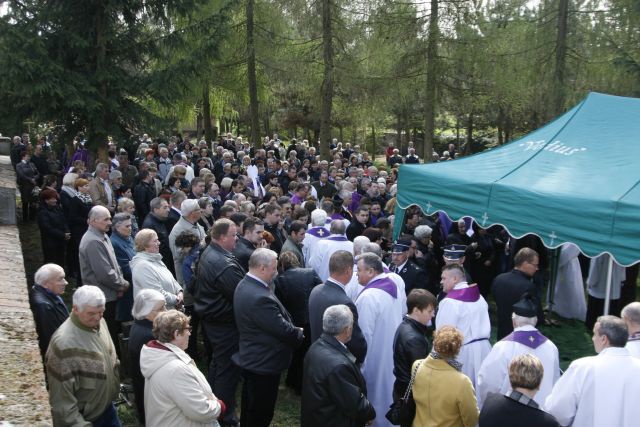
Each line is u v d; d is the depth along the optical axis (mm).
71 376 4027
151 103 13953
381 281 5621
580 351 8031
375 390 5539
